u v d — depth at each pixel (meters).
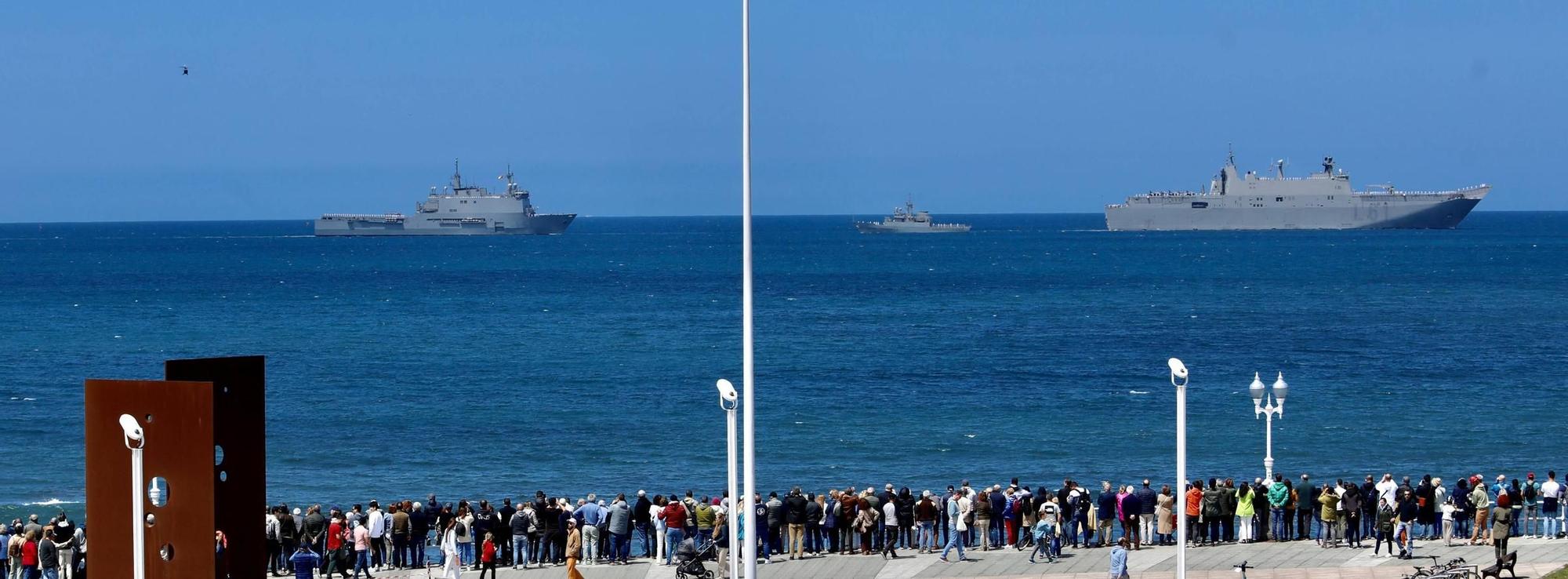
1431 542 51.53
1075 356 145.75
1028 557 50.16
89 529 31.34
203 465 30.80
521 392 121.00
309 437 98.75
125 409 31.14
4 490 82.38
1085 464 88.44
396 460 91.06
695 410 111.06
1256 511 52.91
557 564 50.34
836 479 85.12
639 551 57.53
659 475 86.25
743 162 38.03
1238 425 101.56
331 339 168.75
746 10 38.16
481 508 51.12
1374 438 96.44
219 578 31.73
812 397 117.06
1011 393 118.62
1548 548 49.81
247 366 32.53
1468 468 86.19
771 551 50.50
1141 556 49.81
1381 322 184.00
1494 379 125.56
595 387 124.56
